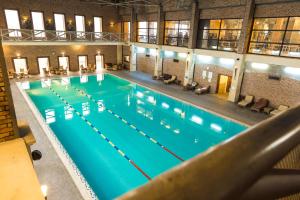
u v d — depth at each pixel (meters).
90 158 8.40
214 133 10.77
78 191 6.02
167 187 0.29
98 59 23.00
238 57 12.98
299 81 11.23
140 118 12.22
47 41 16.94
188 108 13.62
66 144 9.30
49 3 18.39
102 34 21.95
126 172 7.71
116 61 24.31
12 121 3.12
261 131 0.43
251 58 12.56
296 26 13.48
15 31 17.47
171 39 18.33
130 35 21.77
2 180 2.43
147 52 21.30
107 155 8.64
